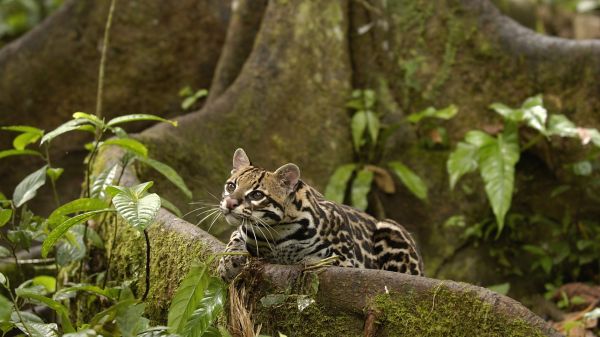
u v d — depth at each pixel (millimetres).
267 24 11508
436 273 11031
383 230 8438
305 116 11297
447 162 11000
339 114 11492
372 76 11898
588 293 10320
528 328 5840
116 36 12359
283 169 7117
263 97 11109
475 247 11148
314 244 7277
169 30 12531
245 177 7102
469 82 11531
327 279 6445
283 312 6551
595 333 9359
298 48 11430
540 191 11273
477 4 11648
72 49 12320
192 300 6195
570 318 10016
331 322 6391
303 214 7172
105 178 7980
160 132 10000
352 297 6336
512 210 11266
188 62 12625
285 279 6574
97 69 12391
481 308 5957
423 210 11336
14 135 12164
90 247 8555
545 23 17297
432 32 11695
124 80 12406
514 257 11055
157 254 7656
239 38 11930
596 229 10844
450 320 6031
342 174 11078
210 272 6992
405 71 11750
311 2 11633
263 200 6965
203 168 10203
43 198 11914
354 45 12008
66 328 6559
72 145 12180
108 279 8195
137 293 7785
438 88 11625
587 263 10922
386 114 11688
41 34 12320
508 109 10781
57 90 12312
